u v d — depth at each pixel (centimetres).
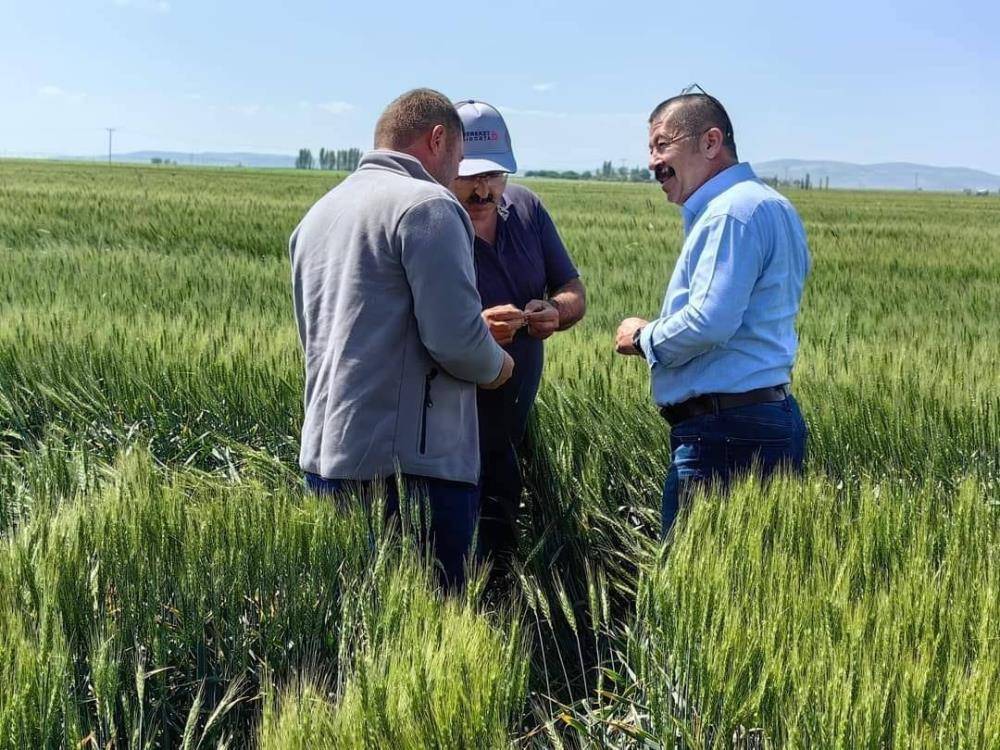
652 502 417
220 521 263
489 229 368
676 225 2578
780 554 248
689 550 250
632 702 250
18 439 513
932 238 2375
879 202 7081
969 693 192
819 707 196
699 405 319
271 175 9044
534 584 316
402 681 199
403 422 288
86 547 249
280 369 486
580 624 346
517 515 387
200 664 250
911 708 192
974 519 286
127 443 475
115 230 1755
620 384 460
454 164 308
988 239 2394
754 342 313
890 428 432
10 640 206
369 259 284
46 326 589
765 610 226
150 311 679
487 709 196
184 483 330
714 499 276
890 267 1534
